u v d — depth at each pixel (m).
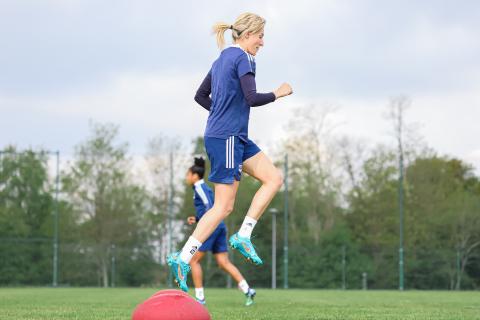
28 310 7.94
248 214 5.23
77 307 8.84
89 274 29.73
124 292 18.12
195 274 9.80
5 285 26.75
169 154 33.88
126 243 34.44
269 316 6.70
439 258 29.20
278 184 5.27
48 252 27.17
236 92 5.08
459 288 29.14
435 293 19.75
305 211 39.66
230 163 5.06
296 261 29.83
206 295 15.48
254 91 5.00
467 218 33.97
